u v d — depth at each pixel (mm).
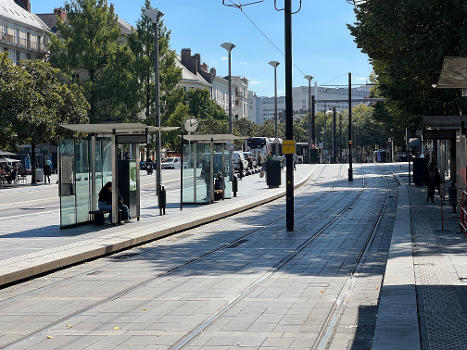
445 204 25156
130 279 11320
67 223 18594
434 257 12164
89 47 65625
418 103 25266
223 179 29672
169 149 92688
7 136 45625
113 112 63969
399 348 6203
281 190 36219
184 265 12844
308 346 6723
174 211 24281
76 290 10391
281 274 11430
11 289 10688
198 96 101625
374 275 11227
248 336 7172
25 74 47438
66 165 18422
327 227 19547
